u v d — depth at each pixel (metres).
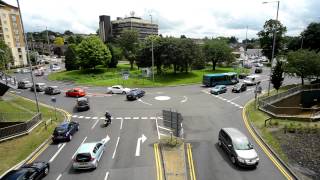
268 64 114.88
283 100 44.47
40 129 31.36
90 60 91.31
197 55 78.31
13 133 28.48
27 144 27.14
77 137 29.25
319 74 53.09
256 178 19.95
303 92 49.41
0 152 25.19
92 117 36.81
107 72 90.31
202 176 20.23
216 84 62.88
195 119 35.28
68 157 24.20
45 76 84.12
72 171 21.48
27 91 57.44
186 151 24.89
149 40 77.62
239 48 199.50
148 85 62.44
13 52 117.44
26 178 18.56
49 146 26.94
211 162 22.58
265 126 31.27
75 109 41.34
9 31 115.25
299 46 79.25
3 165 22.75
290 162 22.56
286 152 24.56
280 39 104.75
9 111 38.34
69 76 80.75
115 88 53.38
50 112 39.19
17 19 119.00
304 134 28.91
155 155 24.08
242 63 100.62
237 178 19.94
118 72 89.44
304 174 20.61
